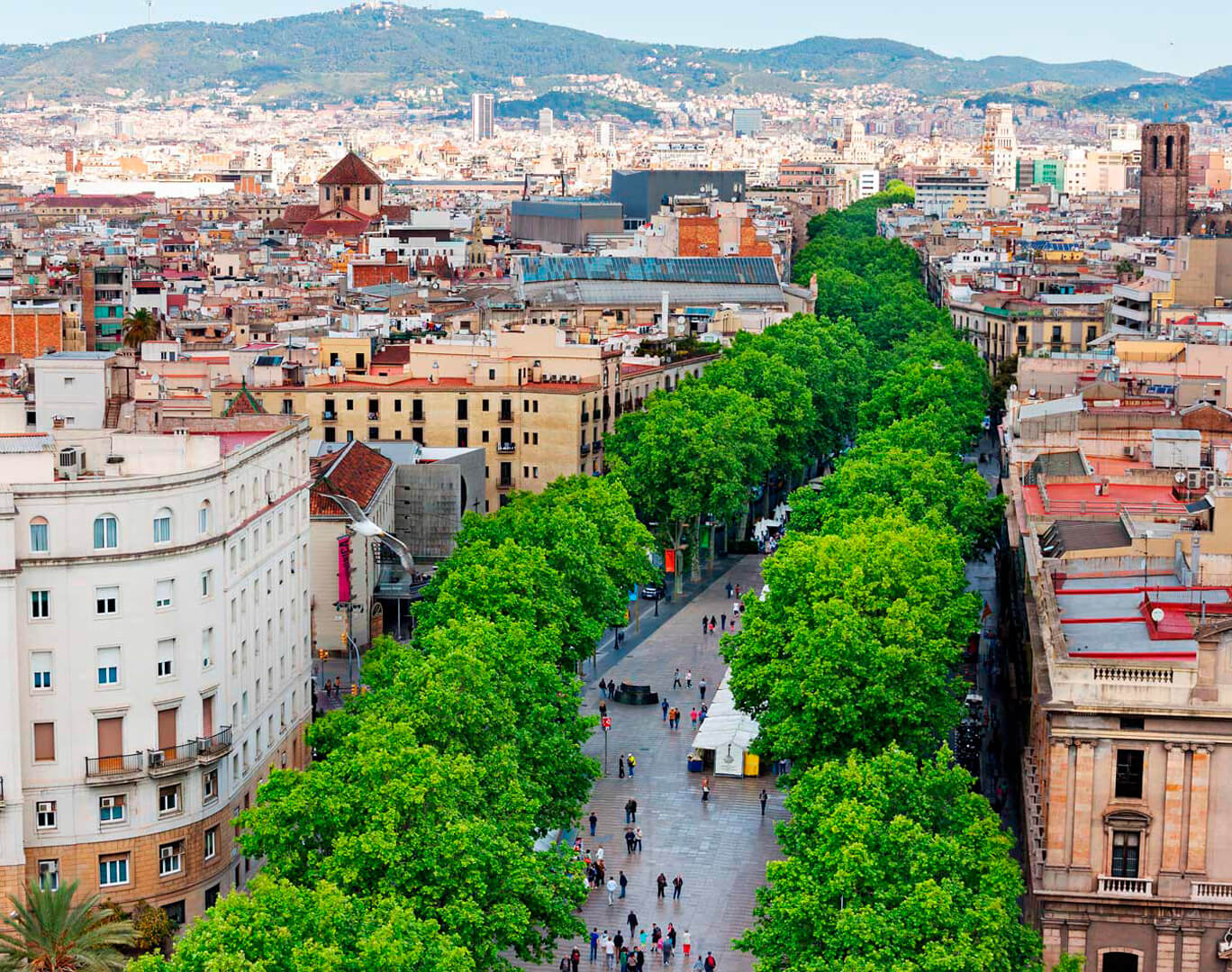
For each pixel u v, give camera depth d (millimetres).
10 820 194500
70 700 198250
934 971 144250
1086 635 182125
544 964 194750
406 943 143000
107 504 197875
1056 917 170500
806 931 156750
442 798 167375
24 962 169250
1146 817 168750
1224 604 188000
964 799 169625
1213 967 169750
